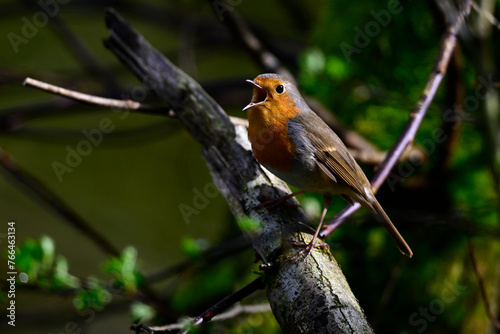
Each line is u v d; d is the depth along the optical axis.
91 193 15.96
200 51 15.18
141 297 7.79
